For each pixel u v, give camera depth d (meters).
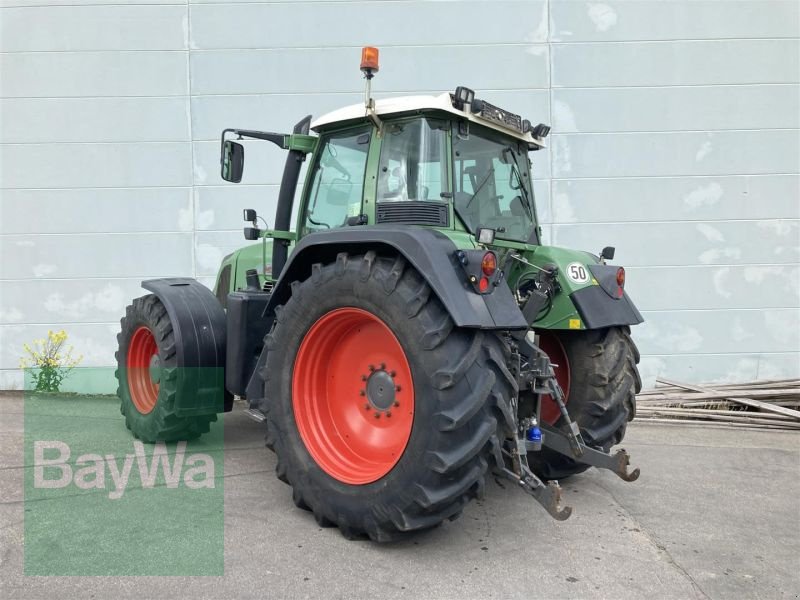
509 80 6.73
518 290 3.79
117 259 6.81
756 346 6.75
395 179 3.29
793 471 4.31
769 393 6.14
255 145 6.77
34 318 6.83
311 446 3.10
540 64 6.71
